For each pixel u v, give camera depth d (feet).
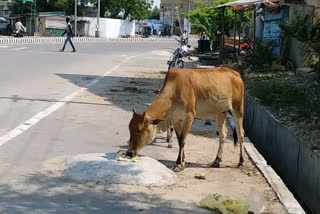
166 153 27.66
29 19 174.09
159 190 22.45
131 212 20.47
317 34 46.11
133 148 23.49
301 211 21.47
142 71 66.59
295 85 41.88
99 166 23.20
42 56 79.20
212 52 106.93
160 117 24.07
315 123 29.86
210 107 25.23
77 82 50.16
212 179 24.29
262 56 56.13
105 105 38.34
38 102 37.68
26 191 21.58
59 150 26.61
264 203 21.75
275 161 31.07
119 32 209.67
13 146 26.84
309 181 25.43
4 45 104.58
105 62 76.48
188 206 21.26
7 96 39.19
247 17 92.43
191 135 31.53
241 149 26.32
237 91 26.09
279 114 33.06
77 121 32.81
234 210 20.92
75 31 172.55
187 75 24.66
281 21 57.88
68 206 20.59
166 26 248.32
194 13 110.22
